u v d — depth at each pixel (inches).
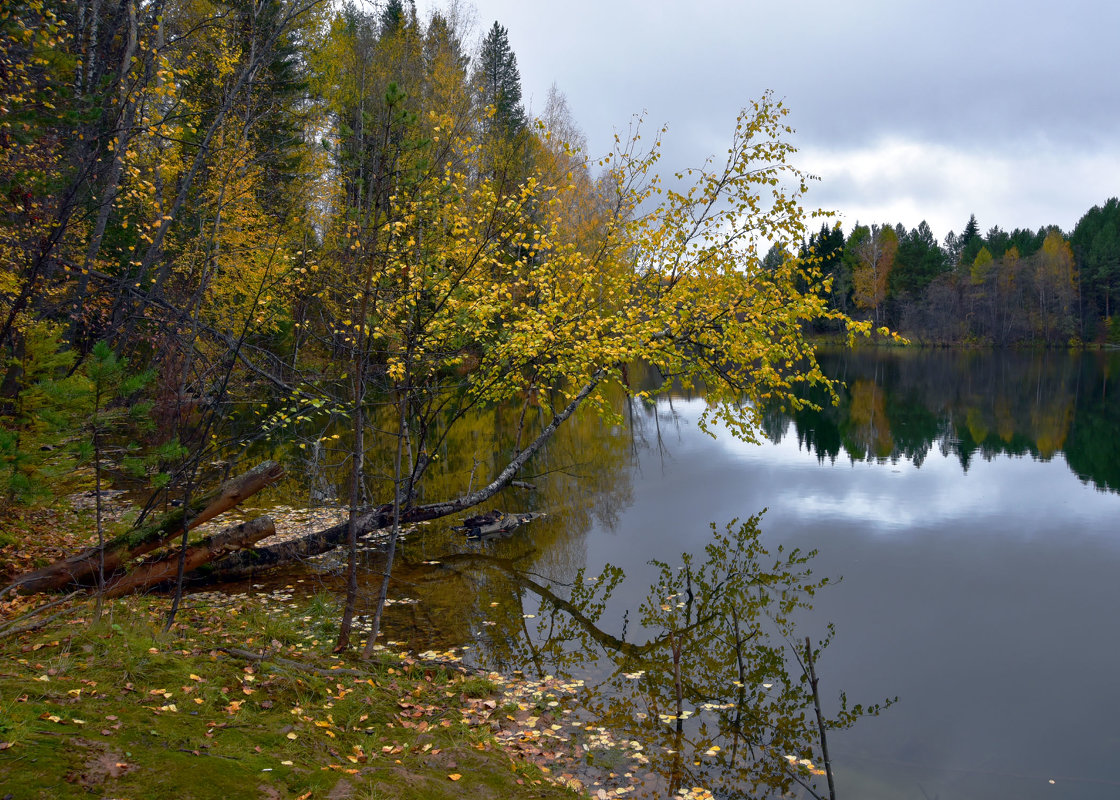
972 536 420.5
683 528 440.5
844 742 200.1
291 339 542.0
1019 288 2987.2
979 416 965.8
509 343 344.2
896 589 331.9
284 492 499.8
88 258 412.8
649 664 252.7
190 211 539.5
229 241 532.4
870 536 422.3
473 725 190.2
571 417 975.0
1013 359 2260.1
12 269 357.1
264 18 528.7
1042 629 283.7
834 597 322.7
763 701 224.7
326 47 811.4
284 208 583.5
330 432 739.4
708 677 242.4
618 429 882.8
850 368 1931.6
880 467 640.4
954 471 619.5
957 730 207.8
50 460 217.0
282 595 306.5
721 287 419.8
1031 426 873.5
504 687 225.0
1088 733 205.0
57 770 105.0
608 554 387.9
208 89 546.6
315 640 241.8
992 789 176.9
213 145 511.5
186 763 118.2
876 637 276.8
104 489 442.0
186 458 292.0
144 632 190.7
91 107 407.5
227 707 153.9
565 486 559.8
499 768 158.1
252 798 113.6
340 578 336.8
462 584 336.2
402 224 248.8
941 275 3198.8
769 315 415.5
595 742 191.6
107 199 399.5
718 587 336.2
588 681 236.7
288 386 372.5
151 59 458.6
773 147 402.9
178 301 504.7
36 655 162.2
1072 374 1658.5
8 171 339.9
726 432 863.1
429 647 260.5
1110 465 636.1
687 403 1197.1
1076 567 362.0
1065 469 621.6
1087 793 174.9
